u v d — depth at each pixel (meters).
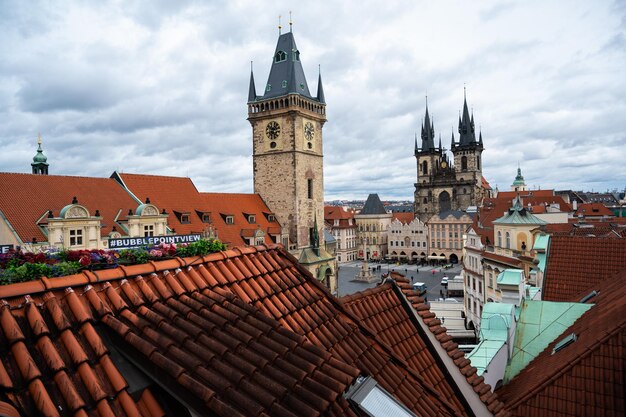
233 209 71.50
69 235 40.91
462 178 163.75
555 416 11.59
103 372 6.16
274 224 75.94
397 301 14.09
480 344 16.55
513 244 53.38
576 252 23.89
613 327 12.34
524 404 12.28
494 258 55.50
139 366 6.46
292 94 75.25
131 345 6.56
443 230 143.00
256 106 80.56
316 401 6.41
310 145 81.50
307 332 9.84
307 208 80.38
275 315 9.78
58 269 7.96
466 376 12.48
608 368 11.55
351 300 13.03
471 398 12.25
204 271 9.78
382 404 8.62
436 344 13.20
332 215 158.50
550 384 12.16
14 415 4.73
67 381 5.57
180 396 6.08
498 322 17.05
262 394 6.17
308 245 80.38
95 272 7.85
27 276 7.52
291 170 77.06
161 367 6.25
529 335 17.42
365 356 10.26
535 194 143.00
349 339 10.45
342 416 7.24
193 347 6.82
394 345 12.41
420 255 148.62
